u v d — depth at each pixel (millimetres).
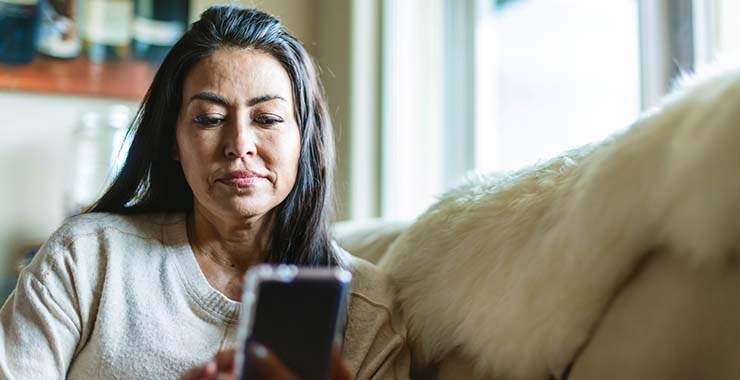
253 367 612
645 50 1568
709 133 621
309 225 1067
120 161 1080
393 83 2127
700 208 609
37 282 910
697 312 642
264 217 1041
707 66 793
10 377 856
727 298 635
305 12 2291
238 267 1050
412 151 2158
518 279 821
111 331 910
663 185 655
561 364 777
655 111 752
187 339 935
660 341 662
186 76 988
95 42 2064
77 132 2004
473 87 2193
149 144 1042
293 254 1066
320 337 616
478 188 1023
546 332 771
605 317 737
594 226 724
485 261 890
